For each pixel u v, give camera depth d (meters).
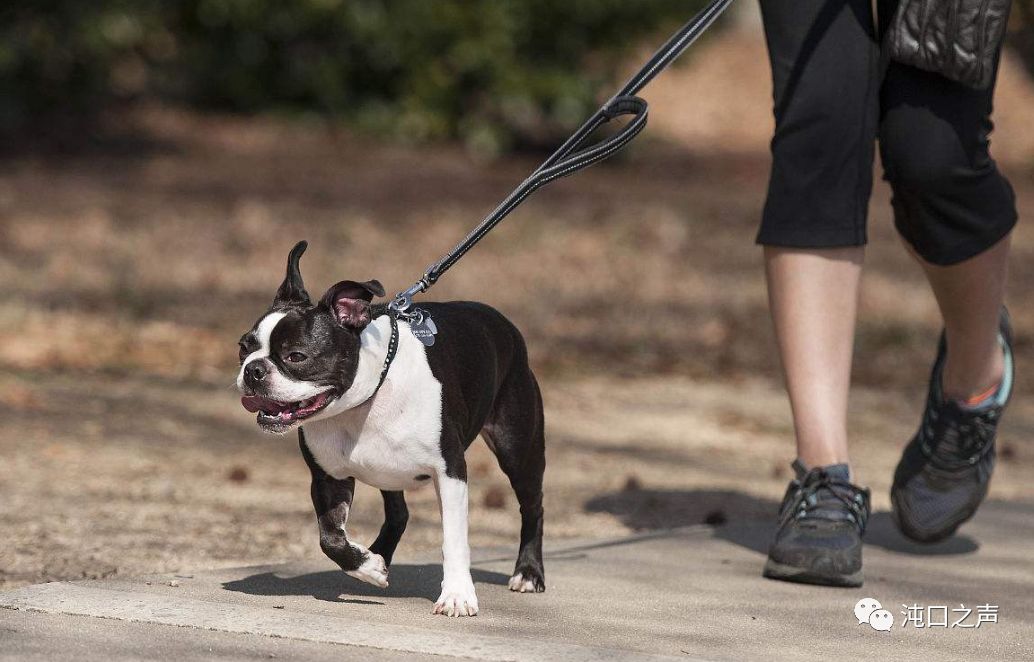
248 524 8.24
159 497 8.84
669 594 6.98
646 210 24.56
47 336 14.06
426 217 22.70
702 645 6.08
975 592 7.32
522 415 6.86
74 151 26.94
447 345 6.32
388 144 30.83
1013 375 8.52
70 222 20.47
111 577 6.89
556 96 30.05
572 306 17.48
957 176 7.38
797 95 7.48
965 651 6.20
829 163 7.49
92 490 8.91
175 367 13.37
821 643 6.23
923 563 8.03
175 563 7.27
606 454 10.98
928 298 18.66
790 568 7.29
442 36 30.44
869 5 7.50
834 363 7.67
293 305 6.07
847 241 7.54
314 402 5.91
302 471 9.98
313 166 27.48
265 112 31.83
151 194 23.47
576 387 13.62
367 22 29.89
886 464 11.14
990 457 8.46
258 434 11.09
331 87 31.22
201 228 20.77
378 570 6.24
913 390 14.32
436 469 6.19
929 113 7.32
